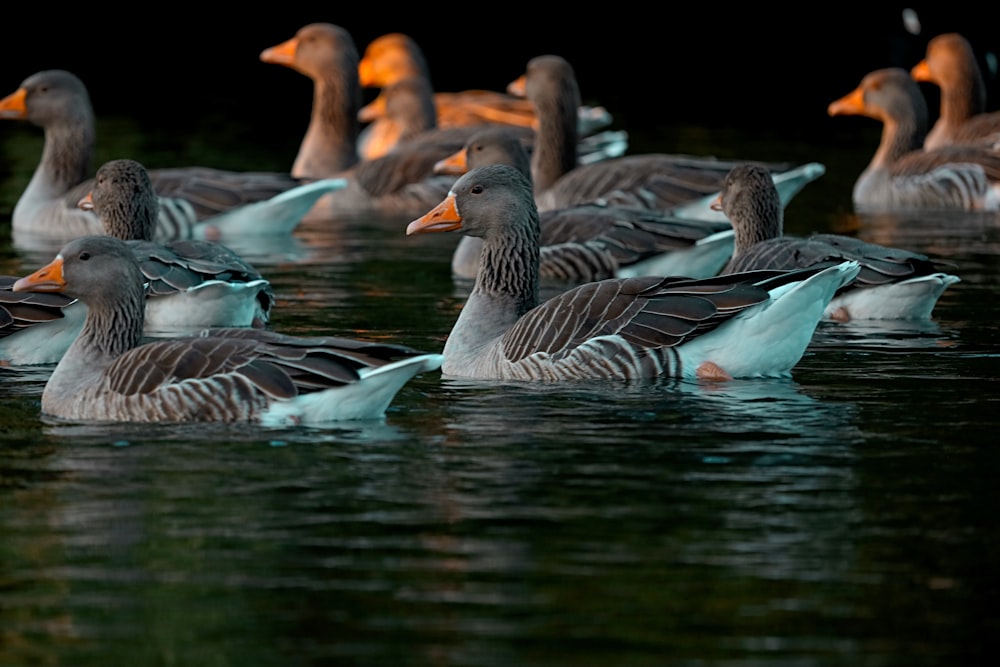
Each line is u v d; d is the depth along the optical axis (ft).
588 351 48.52
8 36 152.15
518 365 49.60
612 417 44.24
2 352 53.11
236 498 36.83
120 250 47.32
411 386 48.83
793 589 31.14
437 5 161.38
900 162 104.73
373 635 29.17
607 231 71.31
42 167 90.94
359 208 104.94
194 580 31.83
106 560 32.94
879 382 49.06
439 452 40.57
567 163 98.07
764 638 28.96
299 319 61.67
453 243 87.35
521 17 162.30
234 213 88.38
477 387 48.52
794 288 48.03
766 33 161.99
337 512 35.78
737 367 48.73
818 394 47.29
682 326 48.11
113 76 148.87
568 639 28.94
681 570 32.12
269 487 37.63
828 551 33.12
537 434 42.42
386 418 44.19
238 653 28.45
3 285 53.11
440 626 29.50
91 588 31.48
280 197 88.74
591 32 163.02
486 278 54.03
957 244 83.35
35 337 53.11
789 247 59.98
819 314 48.96
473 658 28.17
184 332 59.06
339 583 31.60
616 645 28.68
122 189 64.80
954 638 28.91
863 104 106.63
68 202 87.66
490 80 154.10
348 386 43.14
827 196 105.60
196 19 156.66
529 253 53.93
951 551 33.06
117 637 29.22
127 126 126.62
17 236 86.53
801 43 162.61
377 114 127.44
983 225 92.84
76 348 47.03
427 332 58.90
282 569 32.37
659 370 48.37
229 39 156.66
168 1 156.66
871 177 106.22
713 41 163.63
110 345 47.24
